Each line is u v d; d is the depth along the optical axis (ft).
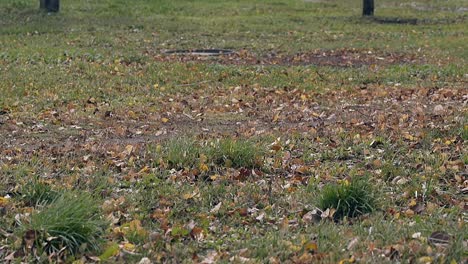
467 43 72.90
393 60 61.16
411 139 31.45
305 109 39.78
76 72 51.72
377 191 24.04
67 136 34.01
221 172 27.27
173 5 103.09
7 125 35.91
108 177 26.32
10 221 21.18
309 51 66.23
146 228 21.81
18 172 26.61
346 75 52.11
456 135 32.12
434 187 25.13
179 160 27.96
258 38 75.92
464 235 20.63
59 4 98.73
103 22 85.51
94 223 20.26
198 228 21.35
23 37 73.36
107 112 38.50
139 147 30.71
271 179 26.68
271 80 49.90
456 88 46.52
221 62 58.85
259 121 37.17
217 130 35.14
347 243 20.35
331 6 108.06
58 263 19.13
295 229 21.80
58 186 24.43
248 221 22.59
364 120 36.63
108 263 19.29
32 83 46.80
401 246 19.76
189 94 45.03
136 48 67.10
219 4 106.11
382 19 94.58
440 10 108.47
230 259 19.48
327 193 23.15
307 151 30.01
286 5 107.24
